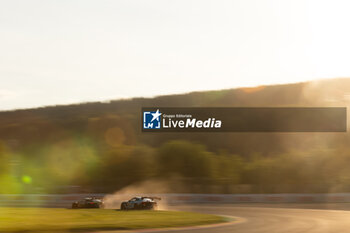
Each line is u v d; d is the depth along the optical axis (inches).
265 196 3272.6
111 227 1201.4
